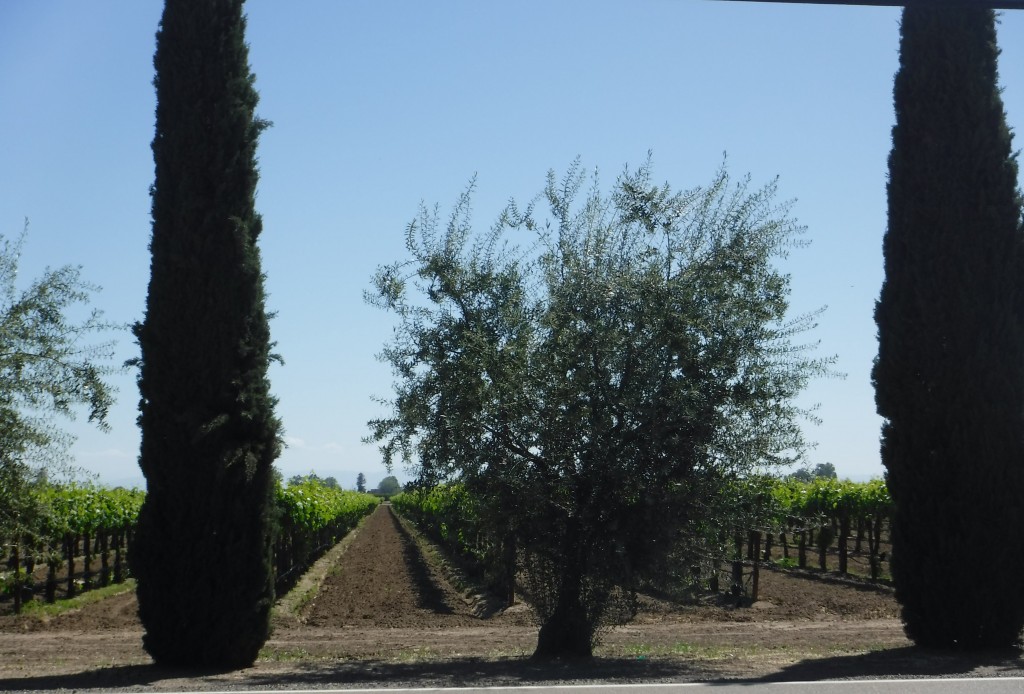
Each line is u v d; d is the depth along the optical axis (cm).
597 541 1070
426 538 4269
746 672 947
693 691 806
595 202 1125
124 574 2572
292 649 1291
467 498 1138
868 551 3456
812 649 1253
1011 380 1148
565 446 1062
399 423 1102
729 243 1102
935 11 1190
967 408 1136
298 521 2575
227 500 1044
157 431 1043
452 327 1095
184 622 1020
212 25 1082
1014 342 1157
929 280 1156
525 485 1063
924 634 1160
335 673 970
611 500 1066
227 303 1048
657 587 1078
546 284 1113
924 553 1156
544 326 1091
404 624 1719
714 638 1430
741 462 1076
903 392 1173
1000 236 1162
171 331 1043
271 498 1080
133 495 2723
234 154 1075
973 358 1138
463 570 2477
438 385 1083
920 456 1162
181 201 1050
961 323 1143
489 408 1067
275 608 1884
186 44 1077
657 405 1046
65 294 1123
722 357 1067
